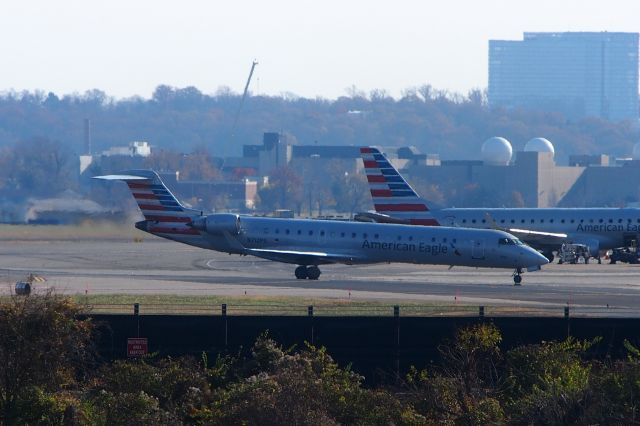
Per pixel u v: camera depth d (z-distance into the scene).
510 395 139.25
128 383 138.25
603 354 162.75
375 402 130.50
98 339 159.50
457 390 133.50
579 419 122.12
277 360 145.62
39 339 126.38
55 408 126.12
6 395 125.62
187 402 134.12
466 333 147.50
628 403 124.06
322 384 127.69
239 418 119.81
